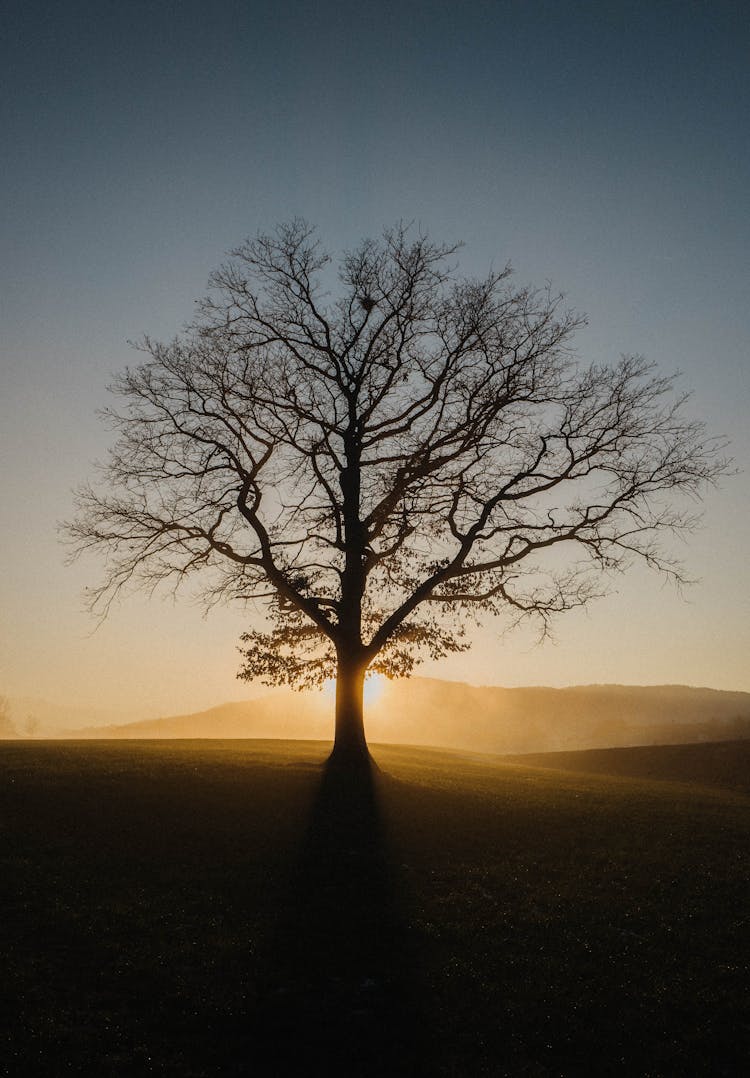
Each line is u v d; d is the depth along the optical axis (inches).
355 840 802.8
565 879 732.0
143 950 553.0
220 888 671.1
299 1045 456.4
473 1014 493.0
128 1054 437.7
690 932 617.0
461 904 663.1
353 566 1140.5
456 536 1155.3
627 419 1158.3
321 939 587.5
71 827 792.3
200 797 915.4
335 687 1190.9
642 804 1063.6
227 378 1188.5
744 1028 483.8
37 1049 434.0
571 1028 480.4
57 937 563.8
